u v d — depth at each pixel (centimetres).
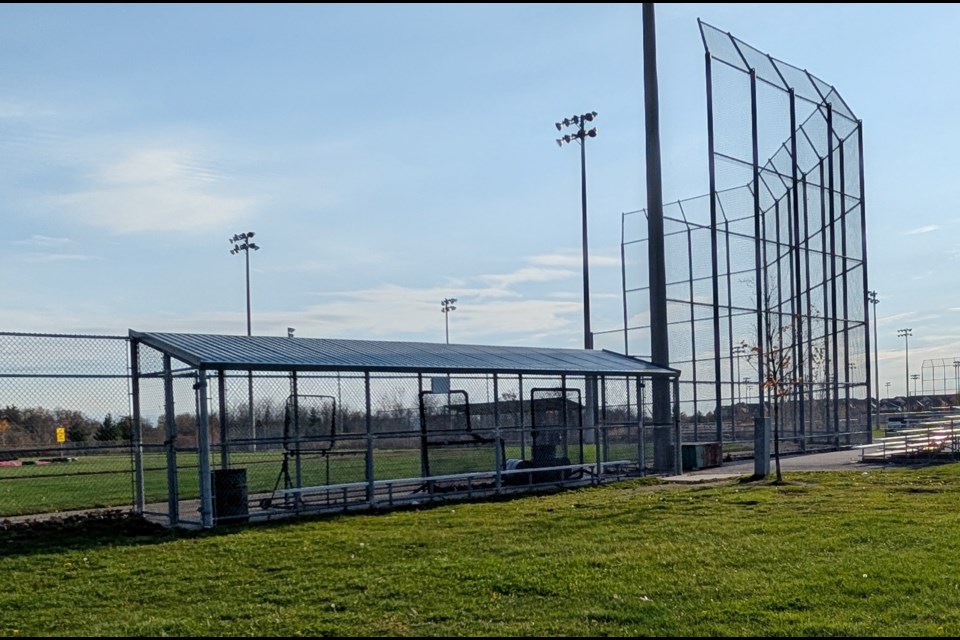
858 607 761
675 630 700
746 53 2955
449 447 1861
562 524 1274
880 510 1346
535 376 1911
